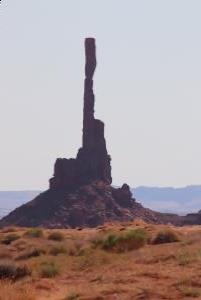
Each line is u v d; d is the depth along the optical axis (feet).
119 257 398.42
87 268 365.20
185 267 312.50
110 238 472.03
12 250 531.50
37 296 267.59
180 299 233.14
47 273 342.64
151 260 360.07
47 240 651.25
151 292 246.68
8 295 256.93
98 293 254.47
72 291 264.11
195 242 445.78
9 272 334.65
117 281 287.48
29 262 405.80
